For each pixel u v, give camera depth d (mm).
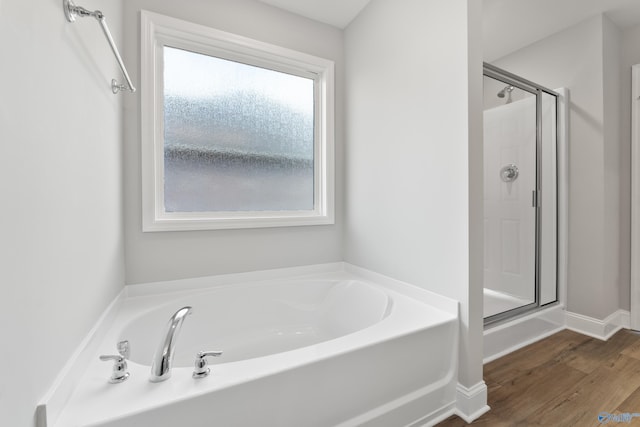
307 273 2215
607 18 2193
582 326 2266
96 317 1147
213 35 1820
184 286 1795
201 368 948
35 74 721
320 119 2299
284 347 1813
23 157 664
